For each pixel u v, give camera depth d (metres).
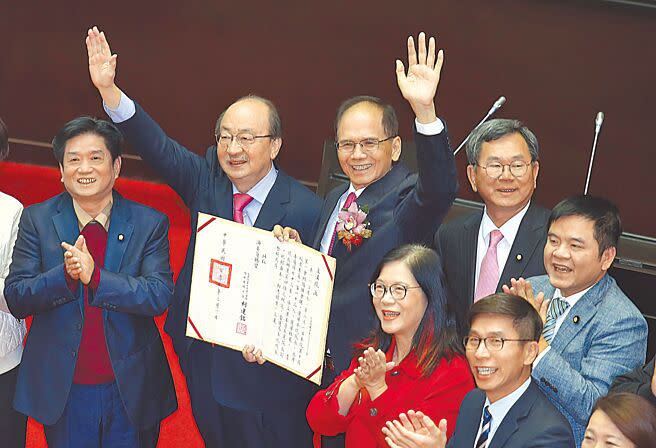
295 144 19.52
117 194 10.79
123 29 19.56
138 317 10.56
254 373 10.74
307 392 10.87
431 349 8.87
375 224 10.30
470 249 10.37
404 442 8.04
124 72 19.70
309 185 19.44
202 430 11.20
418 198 9.85
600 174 18.02
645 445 7.49
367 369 8.79
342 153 10.38
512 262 10.09
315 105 19.36
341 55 19.12
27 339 10.52
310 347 9.74
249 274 10.05
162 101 19.73
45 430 10.59
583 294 9.35
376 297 9.02
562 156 18.16
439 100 18.56
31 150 19.81
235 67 19.50
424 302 8.92
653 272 11.30
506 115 18.36
